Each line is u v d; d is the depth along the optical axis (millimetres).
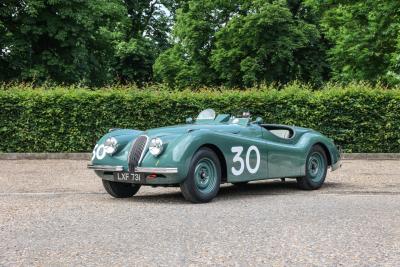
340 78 27547
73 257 4461
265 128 9562
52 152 17047
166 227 5703
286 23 32281
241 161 8055
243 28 31984
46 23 26047
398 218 6207
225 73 33469
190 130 7660
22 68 26156
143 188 9688
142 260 4355
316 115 17141
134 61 40844
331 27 27281
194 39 35750
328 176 11547
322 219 6148
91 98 17062
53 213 6637
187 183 7383
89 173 12281
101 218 6266
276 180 10820
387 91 17109
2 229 5617
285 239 5109
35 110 16984
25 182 10562
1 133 16984
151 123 17094
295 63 33969
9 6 25422
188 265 4211
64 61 27031
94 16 27141
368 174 11945
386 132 17094
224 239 5113
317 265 4211
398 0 23750
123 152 7801
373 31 24969
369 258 4414
